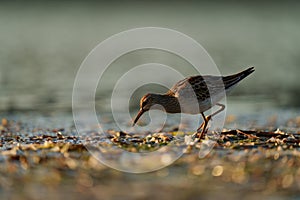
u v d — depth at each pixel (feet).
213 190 30.19
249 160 36.01
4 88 78.84
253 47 119.55
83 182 31.53
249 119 59.31
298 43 124.67
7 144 43.68
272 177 32.30
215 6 181.37
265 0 187.93
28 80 84.69
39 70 93.30
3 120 56.90
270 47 119.75
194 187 30.76
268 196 29.19
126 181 31.86
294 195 29.35
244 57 106.73
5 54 109.60
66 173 33.22
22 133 50.80
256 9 176.65
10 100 71.15
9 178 32.14
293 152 37.96
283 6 181.27
